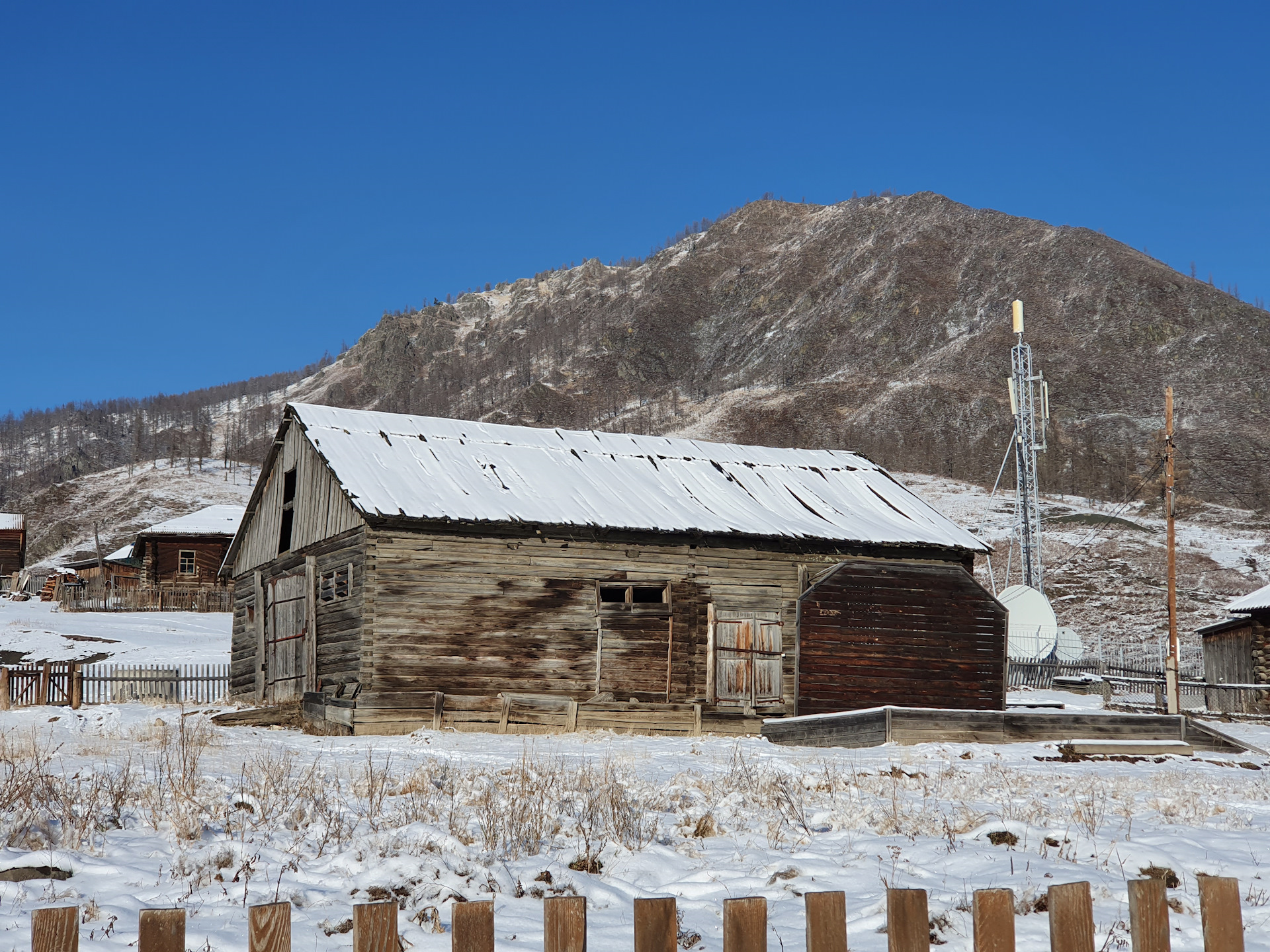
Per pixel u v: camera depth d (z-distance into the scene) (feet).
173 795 33.81
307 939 20.51
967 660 90.12
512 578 80.94
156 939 12.96
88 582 221.46
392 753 60.13
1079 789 46.88
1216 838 32.12
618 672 82.38
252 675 97.96
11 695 90.94
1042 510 342.85
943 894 23.66
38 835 28.09
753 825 33.06
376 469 84.12
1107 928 21.13
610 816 32.42
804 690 85.97
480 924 13.60
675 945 14.19
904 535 92.27
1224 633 127.95
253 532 102.73
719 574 86.53
